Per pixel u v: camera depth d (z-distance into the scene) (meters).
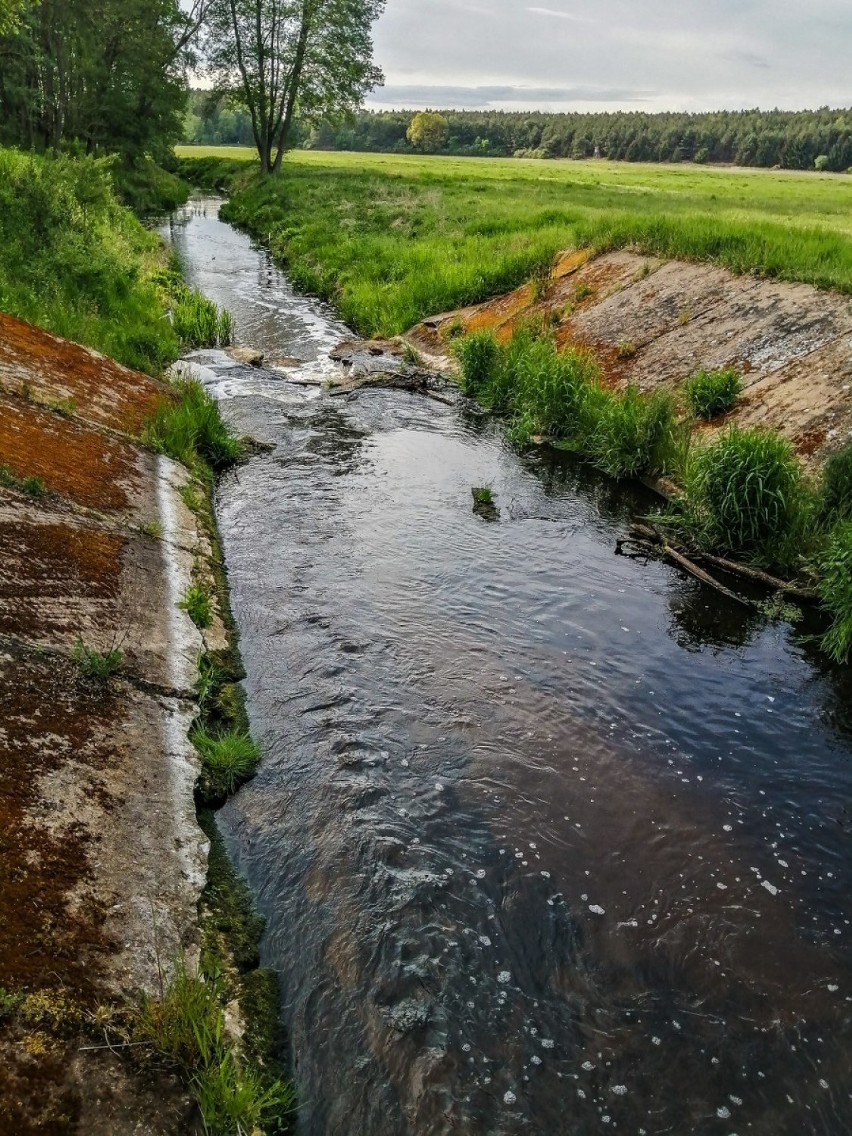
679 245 16.25
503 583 8.52
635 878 5.00
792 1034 4.12
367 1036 3.98
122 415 10.27
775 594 8.59
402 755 5.90
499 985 4.28
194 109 58.03
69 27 34.00
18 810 4.24
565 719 6.46
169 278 21.11
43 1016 3.41
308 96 49.22
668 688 6.98
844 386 10.75
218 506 9.78
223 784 5.43
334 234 28.25
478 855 5.08
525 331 15.89
